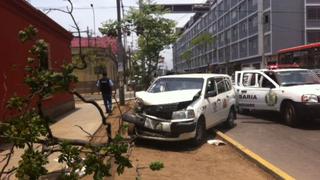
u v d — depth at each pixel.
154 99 11.75
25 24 14.46
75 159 3.81
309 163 9.46
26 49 14.09
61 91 3.96
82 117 18.03
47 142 3.96
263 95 16.20
